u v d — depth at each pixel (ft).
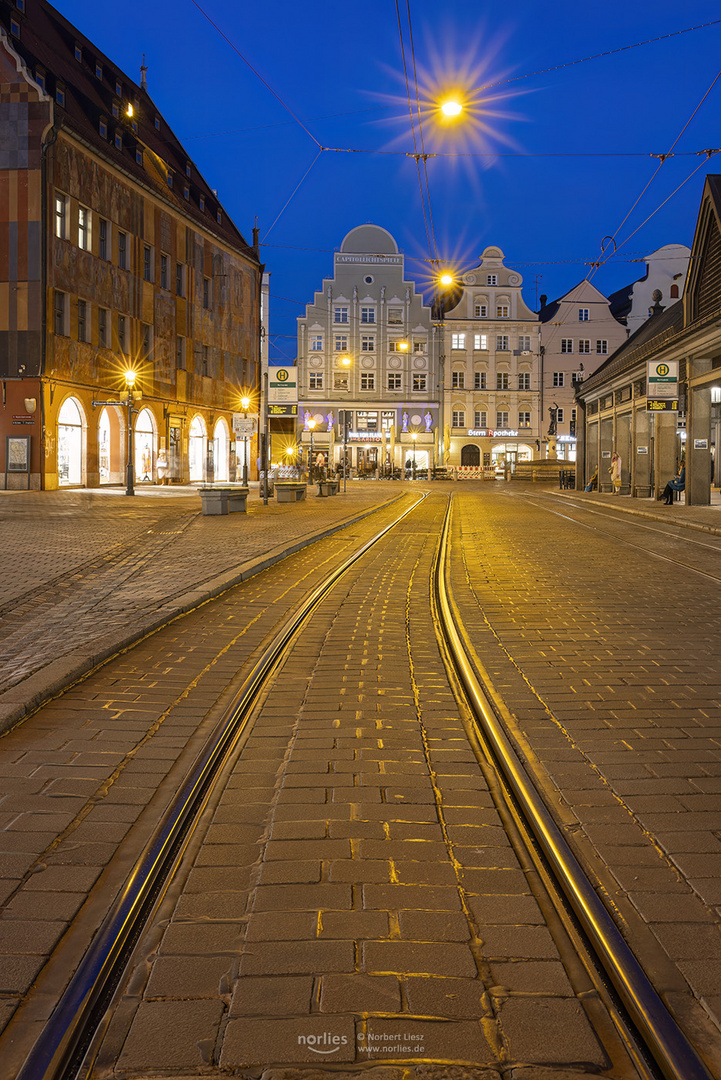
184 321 141.59
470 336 221.05
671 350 83.41
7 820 11.34
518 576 36.70
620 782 12.78
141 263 126.31
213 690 18.10
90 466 114.11
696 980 7.87
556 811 11.69
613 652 21.95
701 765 13.52
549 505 93.56
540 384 221.87
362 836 10.87
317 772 13.20
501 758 13.84
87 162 110.83
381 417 220.02
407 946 8.36
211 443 154.10
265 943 8.40
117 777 12.98
